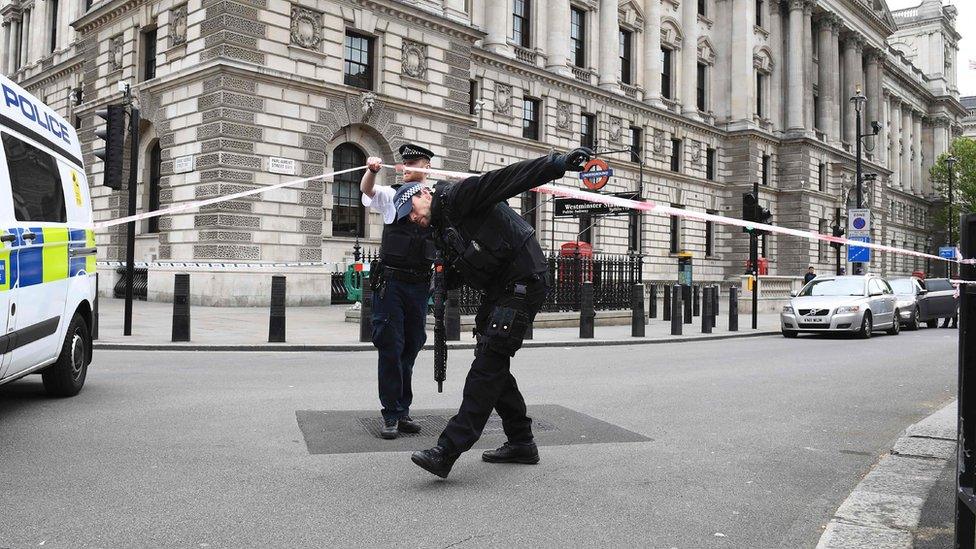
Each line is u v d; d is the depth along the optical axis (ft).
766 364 37.60
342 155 80.59
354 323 55.57
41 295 20.27
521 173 13.74
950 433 20.20
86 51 90.89
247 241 70.74
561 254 62.90
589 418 21.38
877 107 194.29
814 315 58.59
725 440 19.43
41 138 20.98
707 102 149.18
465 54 90.33
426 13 84.74
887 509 13.66
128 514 12.43
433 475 15.14
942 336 61.87
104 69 87.30
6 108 18.80
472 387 14.73
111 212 85.20
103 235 86.53
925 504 14.11
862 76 192.54
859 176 91.20
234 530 11.80
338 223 80.28
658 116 132.16
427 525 12.26
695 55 142.51
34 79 111.14
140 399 22.89
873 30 191.83
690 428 20.76
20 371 19.56
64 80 105.50
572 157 12.99
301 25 75.20
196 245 71.56
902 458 17.66
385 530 11.98
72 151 23.72
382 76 81.92
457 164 89.20
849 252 82.28
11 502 12.95
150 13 79.77
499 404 15.96
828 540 12.04
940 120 264.31
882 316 61.31
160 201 76.59
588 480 15.19
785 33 163.84
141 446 16.99
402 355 18.66
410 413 21.30
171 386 25.53
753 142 148.66
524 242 14.94
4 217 18.22
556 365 34.73
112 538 11.35
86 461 15.65
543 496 14.02
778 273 157.58
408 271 18.03
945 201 239.91
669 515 13.24
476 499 13.70
